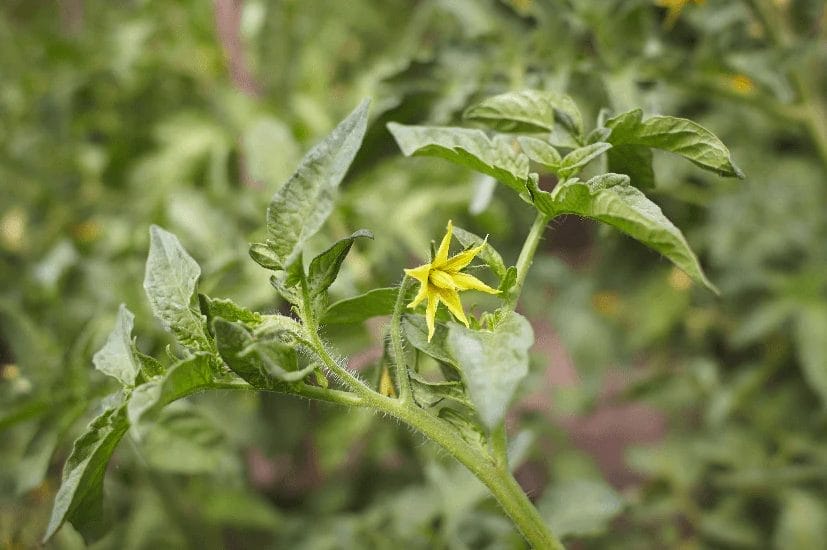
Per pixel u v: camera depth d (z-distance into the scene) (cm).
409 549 61
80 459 36
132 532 60
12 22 106
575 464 77
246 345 35
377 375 40
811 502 74
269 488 78
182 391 36
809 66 61
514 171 38
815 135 58
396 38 93
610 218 37
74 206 80
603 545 75
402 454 72
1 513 57
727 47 54
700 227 84
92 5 96
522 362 34
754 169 85
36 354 54
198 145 74
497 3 54
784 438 79
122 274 67
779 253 83
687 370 81
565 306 91
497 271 38
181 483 64
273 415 69
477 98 52
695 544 76
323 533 65
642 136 39
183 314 37
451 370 39
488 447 38
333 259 37
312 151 37
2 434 57
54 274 64
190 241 67
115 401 37
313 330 37
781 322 81
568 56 53
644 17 53
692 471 77
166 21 83
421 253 66
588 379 87
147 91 85
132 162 77
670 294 88
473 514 56
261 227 65
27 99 86
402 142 38
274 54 80
